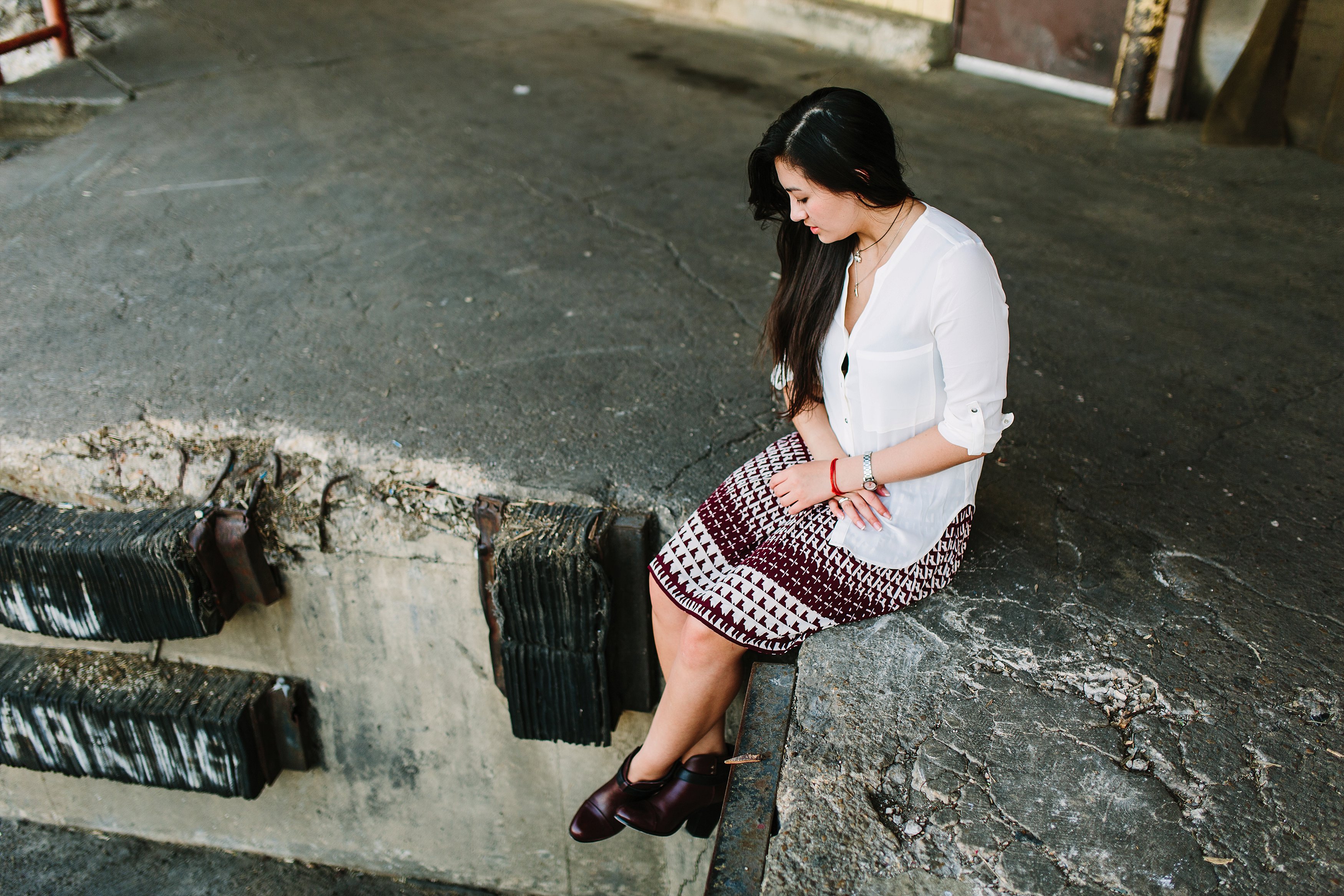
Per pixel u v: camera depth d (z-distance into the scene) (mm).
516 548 2426
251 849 3555
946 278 1653
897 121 5164
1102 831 1662
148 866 3521
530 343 3238
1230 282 3557
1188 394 2916
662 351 3191
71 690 3057
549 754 2990
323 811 3373
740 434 2775
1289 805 1688
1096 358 3111
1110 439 2715
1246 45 4531
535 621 2535
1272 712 1856
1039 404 2877
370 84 5707
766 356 3168
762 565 1940
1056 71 5480
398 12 7098
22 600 2785
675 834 3029
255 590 2793
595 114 5289
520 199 4316
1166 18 4805
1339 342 3164
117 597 2709
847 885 1621
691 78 5840
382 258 3812
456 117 5230
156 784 3166
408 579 2775
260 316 3402
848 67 6055
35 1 6594
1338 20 4324
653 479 2607
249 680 3078
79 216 4156
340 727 3146
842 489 1896
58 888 3443
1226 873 1590
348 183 4461
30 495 2854
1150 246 3844
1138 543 2307
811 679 1929
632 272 3713
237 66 5949
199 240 3957
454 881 3428
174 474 2793
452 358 3158
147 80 5672
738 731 2527
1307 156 4594
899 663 1958
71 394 2980
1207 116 4742
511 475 2631
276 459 2762
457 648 2873
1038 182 4426
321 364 3127
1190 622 2066
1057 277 3611
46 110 5387
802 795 1748
